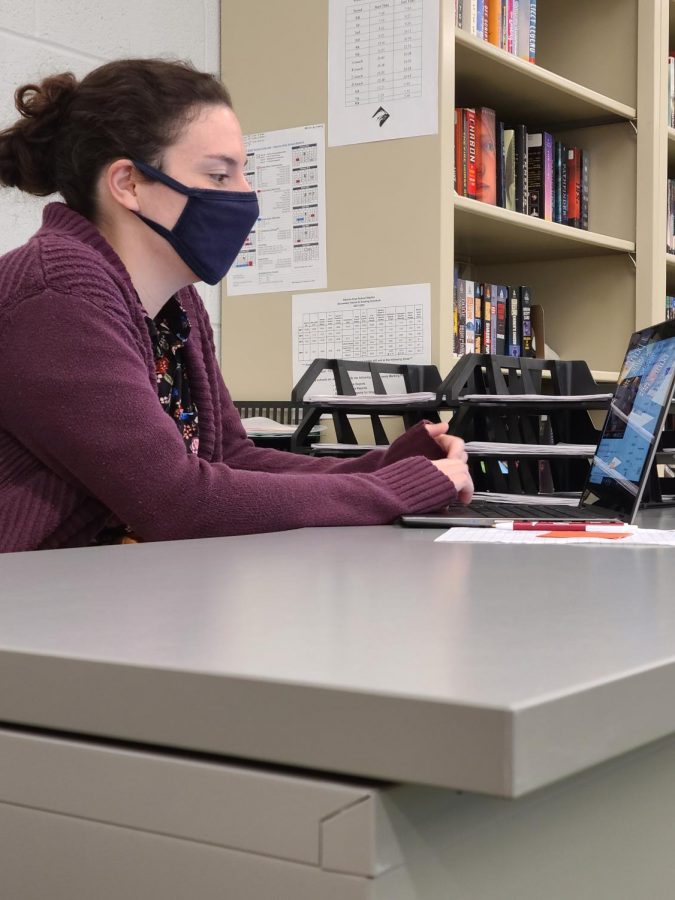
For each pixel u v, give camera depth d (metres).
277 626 0.47
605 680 0.35
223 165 1.38
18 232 2.17
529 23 2.66
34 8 2.18
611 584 0.63
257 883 0.35
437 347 2.29
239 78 2.53
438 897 0.35
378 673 0.36
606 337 3.12
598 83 3.12
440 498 1.26
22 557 0.82
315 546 0.91
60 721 0.39
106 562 0.77
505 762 0.31
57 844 0.39
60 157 1.37
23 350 1.14
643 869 0.45
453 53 2.30
